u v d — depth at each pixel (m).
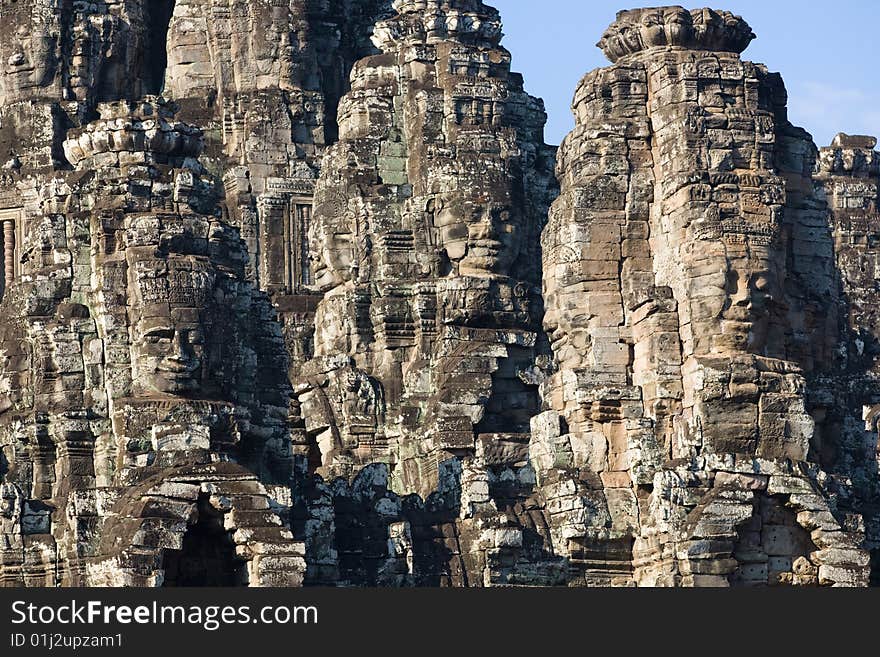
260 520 75.19
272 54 100.44
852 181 102.44
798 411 78.19
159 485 75.06
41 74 97.88
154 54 101.75
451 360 89.12
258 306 82.50
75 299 81.44
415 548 80.25
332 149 93.75
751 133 79.94
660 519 77.38
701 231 78.88
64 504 78.94
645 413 79.69
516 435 82.94
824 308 81.31
